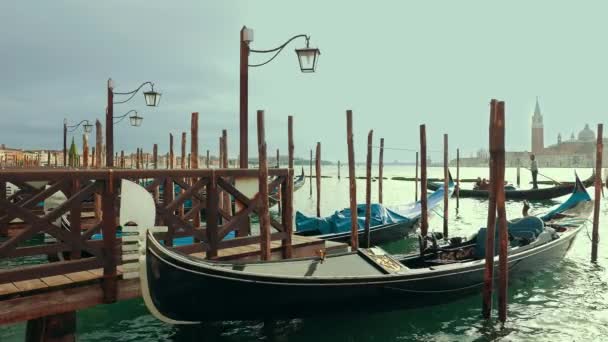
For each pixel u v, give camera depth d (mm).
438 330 7820
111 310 8398
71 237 5828
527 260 9828
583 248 14609
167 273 5793
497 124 7605
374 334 7672
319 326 7477
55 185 5676
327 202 35125
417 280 7785
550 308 8859
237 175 7754
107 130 14047
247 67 8586
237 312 6527
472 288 8859
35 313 5465
